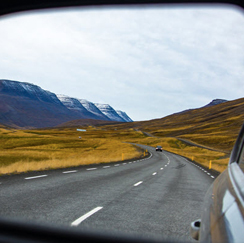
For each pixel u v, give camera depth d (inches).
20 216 233.6
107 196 366.0
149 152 2878.9
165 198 373.7
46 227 192.9
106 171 754.2
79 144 4104.3
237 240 67.1
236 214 78.4
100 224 227.8
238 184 103.0
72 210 273.1
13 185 421.1
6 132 5767.7
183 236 206.2
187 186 520.4
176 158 2049.7
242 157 135.8
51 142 4229.8
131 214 270.8
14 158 1593.3
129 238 177.6
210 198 120.8
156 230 220.7
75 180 519.2
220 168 1194.6
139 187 470.6
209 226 94.4
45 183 459.8
